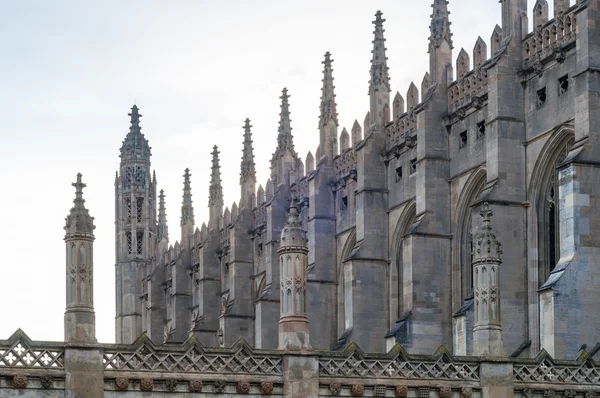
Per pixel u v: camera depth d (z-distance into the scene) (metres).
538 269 73.44
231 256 121.00
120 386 42.47
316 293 100.50
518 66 75.44
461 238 83.19
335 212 102.06
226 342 118.44
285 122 113.00
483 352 47.94
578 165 64.75
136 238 162.12
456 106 83.62
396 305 91.25
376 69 93.94
